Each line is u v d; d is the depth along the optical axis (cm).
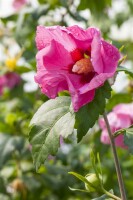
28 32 518
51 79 258
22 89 565
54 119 279
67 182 518
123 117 391
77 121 264
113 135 287
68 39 255
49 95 261
